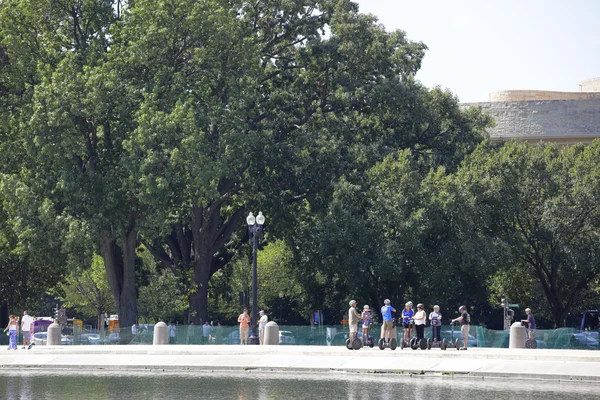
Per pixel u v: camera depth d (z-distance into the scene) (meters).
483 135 100.00
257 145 73.75
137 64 68.62
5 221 72.19
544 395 31.41
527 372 38.31
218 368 44.34
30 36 71.38
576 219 82.62
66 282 96.06
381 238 76.31
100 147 71.38
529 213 84.50
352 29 81.50
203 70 71.56
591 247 82.25
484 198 79.56
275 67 85.19
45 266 86.69
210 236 79.31
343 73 82.69
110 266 71.69
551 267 86.06
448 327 53.28
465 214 76.44
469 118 97.62
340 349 48.31
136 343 60.38
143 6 68.56
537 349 48.38
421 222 74.88
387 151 84.31
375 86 83.00
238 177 77.88
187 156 64.62
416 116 86.25
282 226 79.44
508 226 83.94
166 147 65.25
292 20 82.06
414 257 75.75
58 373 43.44
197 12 68.00
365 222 76.44
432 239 78.19
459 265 76.25
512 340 49.59
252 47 71.50
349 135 84.19
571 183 84.69
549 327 100.88
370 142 86.19
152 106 66.44
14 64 70.25
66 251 65.88
